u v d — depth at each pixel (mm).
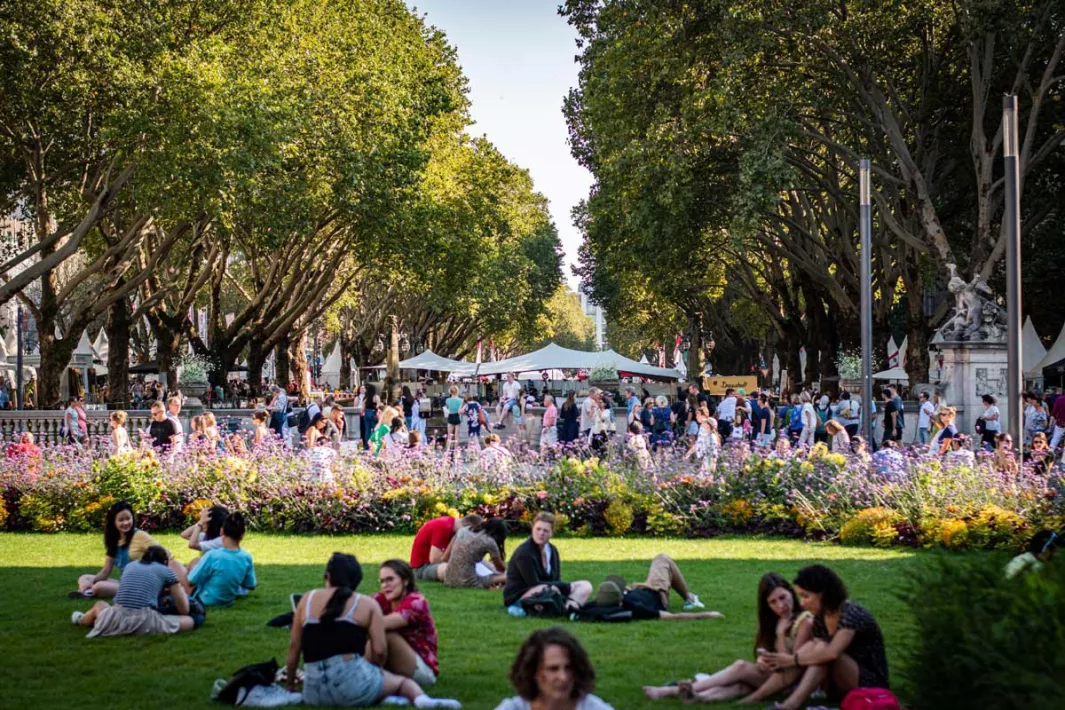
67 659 9820
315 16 38375
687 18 37281
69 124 32812
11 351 63562
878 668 7938
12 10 28891
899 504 17531
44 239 35625
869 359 24406
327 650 8219
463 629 10938
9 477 19969
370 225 40094
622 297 73625
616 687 8672
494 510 18844
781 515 18422
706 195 41969
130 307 49500
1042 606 6340
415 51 45688
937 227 36438
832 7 36000
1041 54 38812
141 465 19641
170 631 10852
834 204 46562
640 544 17594
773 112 36969
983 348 34000
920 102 40250
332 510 18812
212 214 33844
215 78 31734
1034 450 19984
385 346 83812
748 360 80875
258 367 48875
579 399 55125
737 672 8352
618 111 41031
